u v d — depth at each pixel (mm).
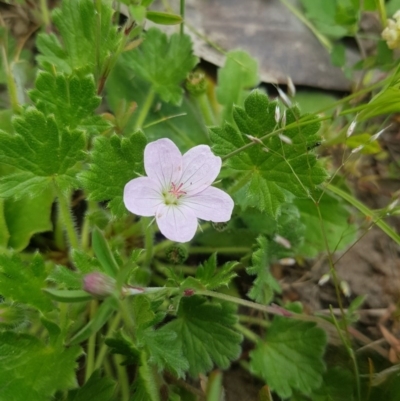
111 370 99
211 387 75
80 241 106
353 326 118
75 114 94
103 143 88
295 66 140
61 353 82
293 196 104
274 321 104
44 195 106
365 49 146
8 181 88
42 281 84
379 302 121
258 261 96
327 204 117
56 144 88
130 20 102
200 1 140
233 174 110
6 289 81
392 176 136
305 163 94
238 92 126
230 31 140
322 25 144
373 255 125
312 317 97
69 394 83
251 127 94
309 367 99
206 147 86
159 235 118
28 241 103
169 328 95
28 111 86
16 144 86
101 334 98
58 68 106
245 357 110
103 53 104
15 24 130
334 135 130
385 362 108
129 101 124
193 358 93
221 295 88
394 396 102
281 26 143
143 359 77
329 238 116
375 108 110
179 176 86
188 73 120
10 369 79
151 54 120
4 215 103
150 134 123
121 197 90
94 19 104
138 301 83
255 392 107
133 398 82
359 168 136
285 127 90
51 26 130
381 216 104
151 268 112
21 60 119
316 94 139
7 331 80
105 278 65
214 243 114
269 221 107
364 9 135
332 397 101
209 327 94
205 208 86
